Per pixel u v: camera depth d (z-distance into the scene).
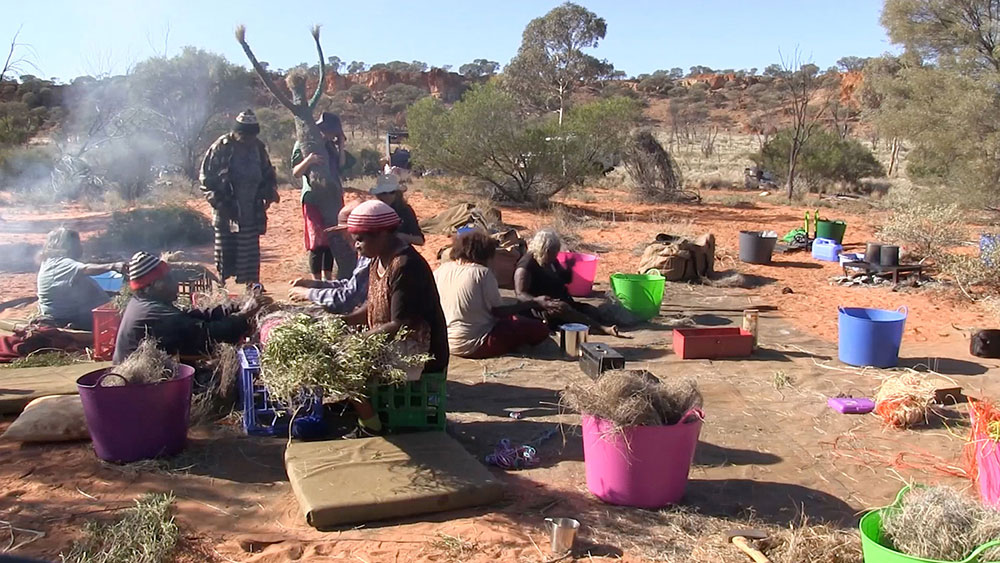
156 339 5.74
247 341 6.34
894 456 5.46
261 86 46.47
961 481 5.06
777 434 5.84
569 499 4.71
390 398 5.41
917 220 13.30
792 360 7.77
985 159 19.14
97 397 4.89
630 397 4.53
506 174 22.25
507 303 8.23
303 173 9.14
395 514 4.39
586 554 4.08
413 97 81.00
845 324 7.60
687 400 4.59
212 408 5.80
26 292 10.91
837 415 6.24
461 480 4.62
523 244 11.50
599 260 13.89
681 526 4.39
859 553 4.00
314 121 9.38
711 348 7.76
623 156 24.94
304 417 5.47
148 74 27.55
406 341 5.23
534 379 7.01
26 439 5.30
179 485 4.80
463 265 7.61
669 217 20.34
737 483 5.01
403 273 5.20
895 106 22.22
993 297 10.81
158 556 3.90
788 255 14.53
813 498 4.81
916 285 11.65
